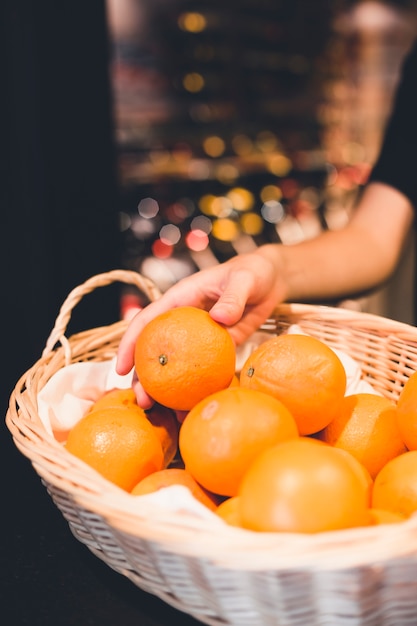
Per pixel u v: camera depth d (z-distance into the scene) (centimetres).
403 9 224
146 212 176
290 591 44
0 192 130
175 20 176
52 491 55
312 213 202
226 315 62
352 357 77
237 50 187
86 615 52
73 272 139
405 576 43
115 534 49
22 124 128
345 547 42
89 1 129
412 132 103
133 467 58
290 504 46
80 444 58
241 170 183
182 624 51
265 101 194
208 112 183
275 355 61
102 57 134
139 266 172
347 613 45
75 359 74
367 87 224
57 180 133
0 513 65
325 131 211
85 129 134
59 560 58
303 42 200
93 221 140
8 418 59
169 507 48
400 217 104
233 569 43
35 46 125
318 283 91
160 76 176
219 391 59
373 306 206
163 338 60
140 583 52
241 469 53
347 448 62
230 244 178
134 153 172
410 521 43
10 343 130
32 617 52
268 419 53
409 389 62
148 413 66
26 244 133
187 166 175
